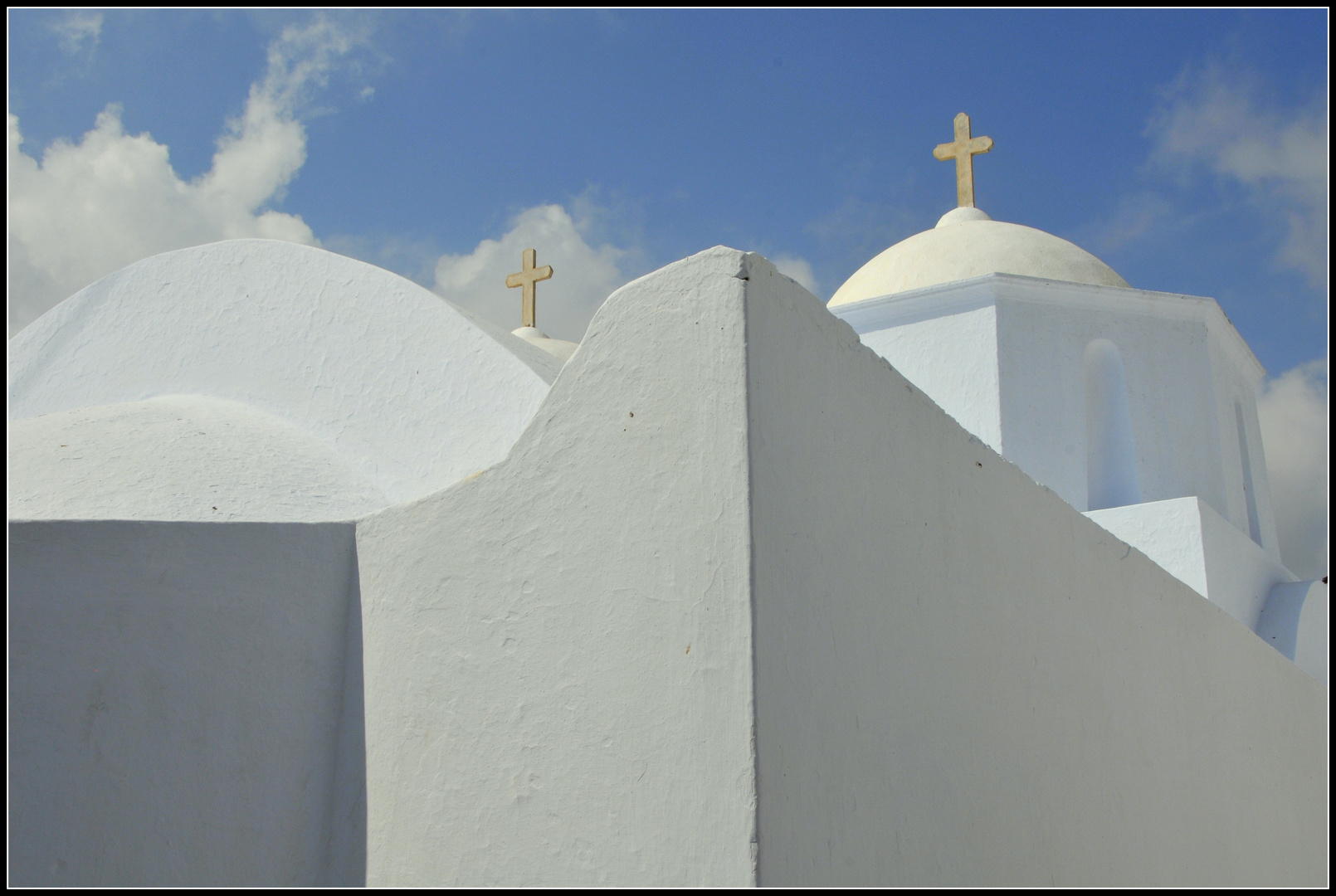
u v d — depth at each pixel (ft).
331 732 8.59
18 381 18.99
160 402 16.08
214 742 8.23
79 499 10.83
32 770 7.73
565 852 6.70
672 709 6.37
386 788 8.02
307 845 8.29
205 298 17.90
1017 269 27.55
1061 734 10.02
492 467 7.98
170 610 8.38
